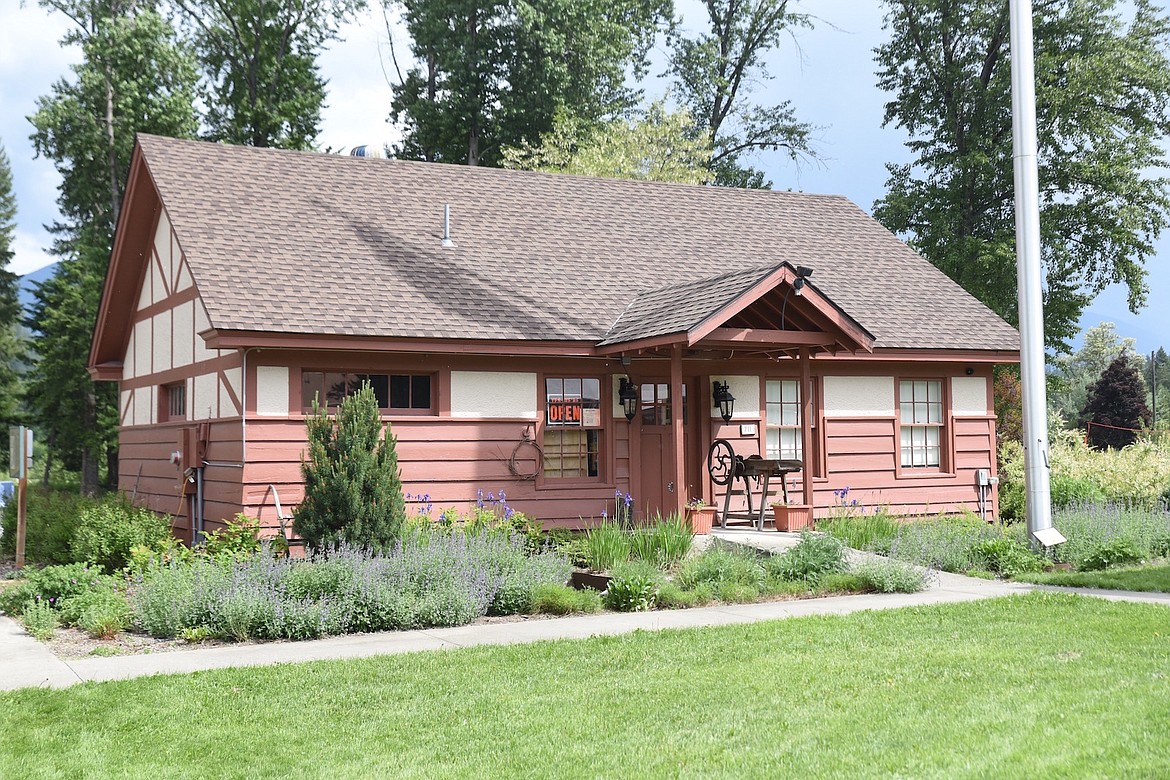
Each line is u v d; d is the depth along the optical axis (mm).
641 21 38719
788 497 17391
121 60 32281
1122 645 8148
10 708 6980
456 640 9234
